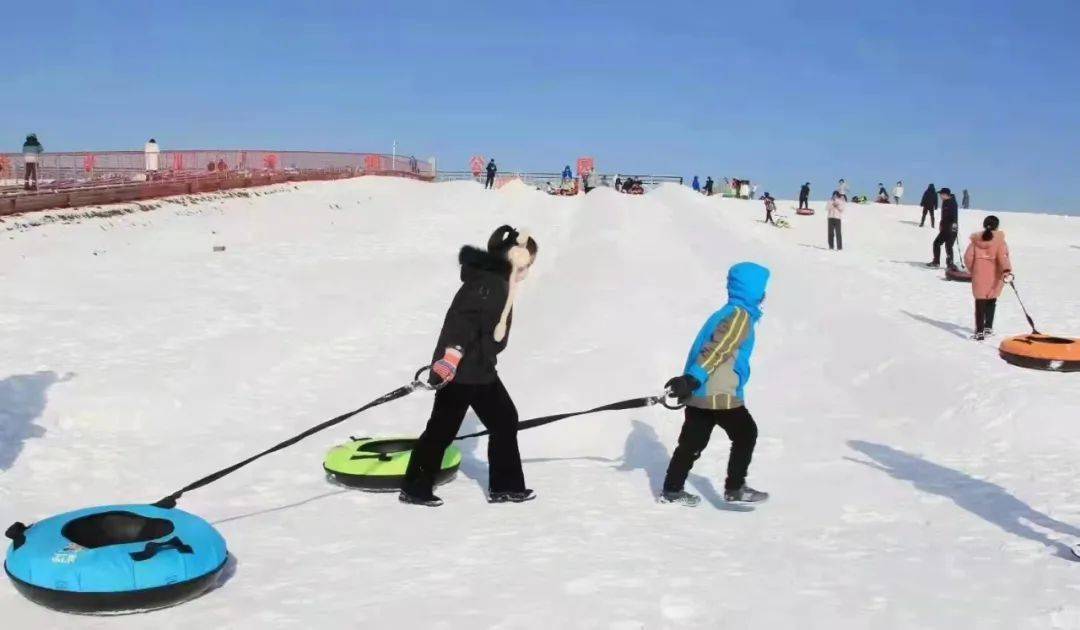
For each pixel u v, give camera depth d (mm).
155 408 9789
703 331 6961
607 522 6637
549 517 6781
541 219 29781
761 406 11016
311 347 13297
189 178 29703
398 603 5102
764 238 29078
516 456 7203
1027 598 5086
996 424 9500
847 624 4789
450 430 7062
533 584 5371
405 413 10461
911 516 6809
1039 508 6879
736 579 5457
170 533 5395
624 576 5496
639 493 7516
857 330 13852
